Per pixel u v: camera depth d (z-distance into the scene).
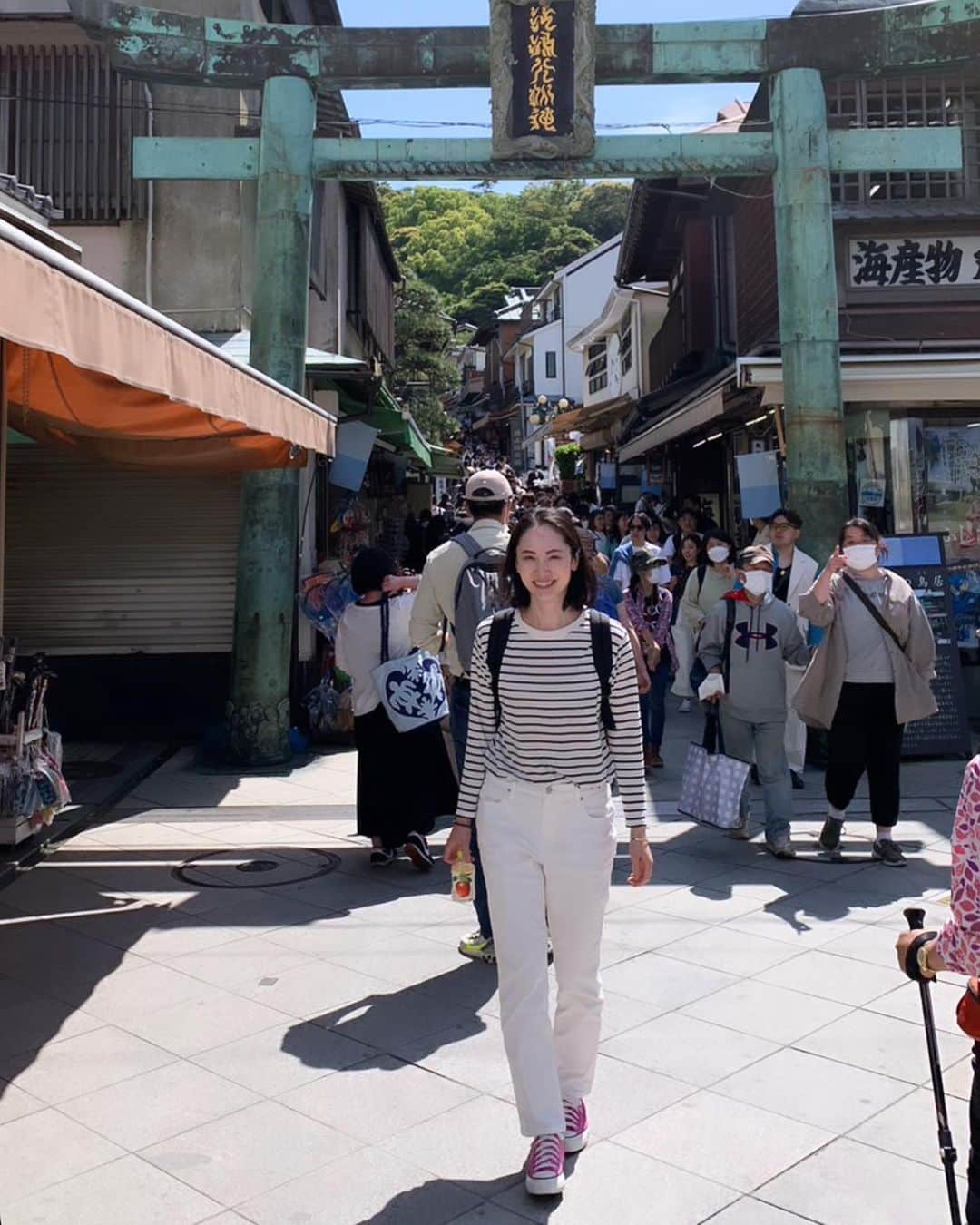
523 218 74.00
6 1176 3.11
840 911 5.29
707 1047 3.89
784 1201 2.97
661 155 8.67
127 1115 3.45
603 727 3.29
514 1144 3.29
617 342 29.70
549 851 3.19
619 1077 3.68
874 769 6.04
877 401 9.69
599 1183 3.07
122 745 9.70
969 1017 2.22
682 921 5.16
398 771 6.01
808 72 8.59
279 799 7.72
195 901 5.53
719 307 17.34
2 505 5.91
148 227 10.27
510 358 56.91
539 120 8.54
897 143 8.78
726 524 16.25
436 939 5.00
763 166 8.78
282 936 5.03
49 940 4.98
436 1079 3.69
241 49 8.48
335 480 10.33
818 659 6.01
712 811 6.24
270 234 8.54
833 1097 3.54
